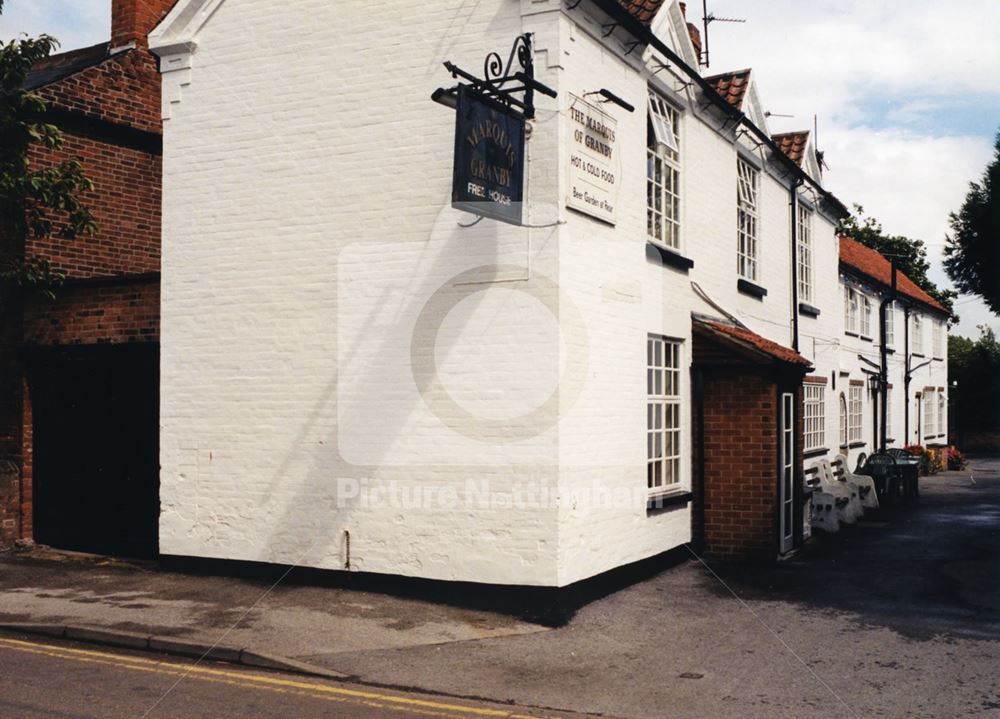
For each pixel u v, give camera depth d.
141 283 11.66
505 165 8.71
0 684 6.91
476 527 9.37
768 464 12.34
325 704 6.65
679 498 11.97
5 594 9.81
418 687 7.11
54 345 12.25
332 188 10.26
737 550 12.48
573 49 9.58
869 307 26.81
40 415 12.79
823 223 20.89
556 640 8.41
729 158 14.66
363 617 8.97
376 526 9.86
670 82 12.27
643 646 8.28
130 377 12.15
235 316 10.73
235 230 10.77
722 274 14.22
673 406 12.28
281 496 10.38
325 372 10.20
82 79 13.41
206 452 10.82
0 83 11.98
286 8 10.59
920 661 7.88
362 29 10.17
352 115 10.18
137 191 14.23
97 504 12.32
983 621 9.25
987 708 6.72
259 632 8.38
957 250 28.50
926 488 24.36
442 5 9.80
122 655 7.91
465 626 8.76
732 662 7.83
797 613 9.54
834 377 21.55
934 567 12.12
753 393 12.47
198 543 10.84
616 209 10.44
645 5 11.84
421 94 9.85
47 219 12.60
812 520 15.65
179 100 11.14
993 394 44.91
